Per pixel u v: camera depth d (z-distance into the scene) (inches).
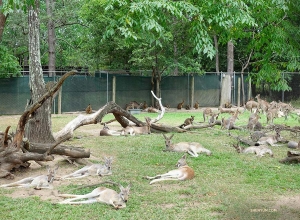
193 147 476.7
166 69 1184.8
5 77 1020.5
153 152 487.5
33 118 473.4
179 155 469.7
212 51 406.3
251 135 572.4
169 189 331.0
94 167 377.1
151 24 382.0
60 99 1007.0
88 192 315.9
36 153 383.6
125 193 283.0
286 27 513.0
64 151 409.4
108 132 627.2
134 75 1234.0
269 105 950.4
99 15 1045.2
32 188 327.9
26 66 1573.6
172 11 388.2
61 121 826.8
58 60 1738.4
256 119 676.1
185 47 1145.4
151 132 663.1
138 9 379.6
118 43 1066.7
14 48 1470.2
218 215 269.6
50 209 275.4
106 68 1259.2
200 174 382.6
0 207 278.7
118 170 397.7
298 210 280.1
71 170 400.5
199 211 275.6
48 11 1295.5
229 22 411.8
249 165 421.4
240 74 1309.1
